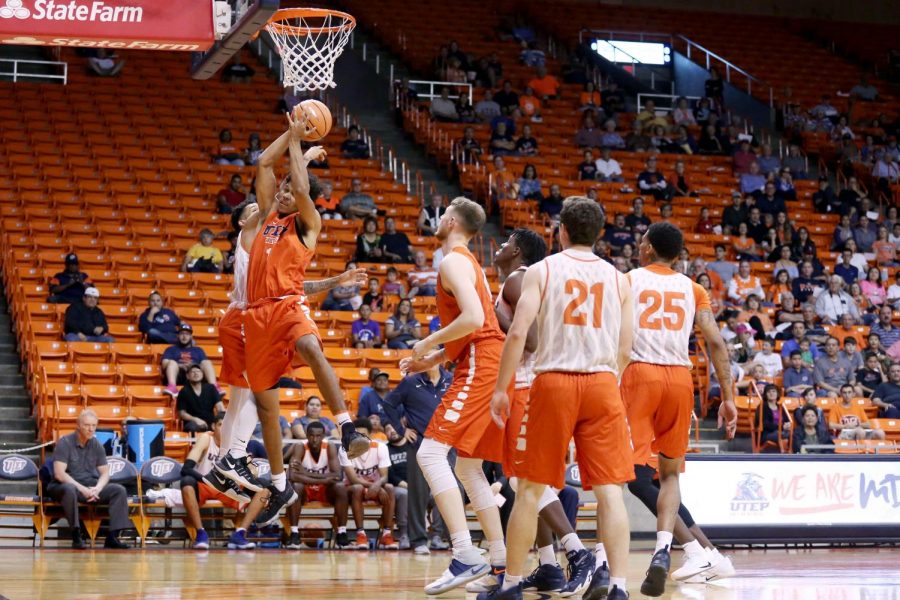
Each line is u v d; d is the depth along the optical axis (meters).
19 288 14.69
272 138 20.39
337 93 23.45
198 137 19.62
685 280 6.38
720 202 20.98
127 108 20.03
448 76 23.61
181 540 11.55
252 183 18.31
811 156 24.80
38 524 10.91
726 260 19.44
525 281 4.96
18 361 14.41
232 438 5.97
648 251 6.44
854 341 16.08
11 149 17.95
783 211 20.69
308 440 11.16
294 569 7.70
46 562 8.12
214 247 16.17
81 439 10.73
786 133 25.58
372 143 21.86
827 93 27.62
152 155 18.62
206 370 13.42
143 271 15.86
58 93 19.94
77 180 17.56
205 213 17.38
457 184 20.62
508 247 6.42
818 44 30.22
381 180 19.75
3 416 13.27
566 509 8.52
